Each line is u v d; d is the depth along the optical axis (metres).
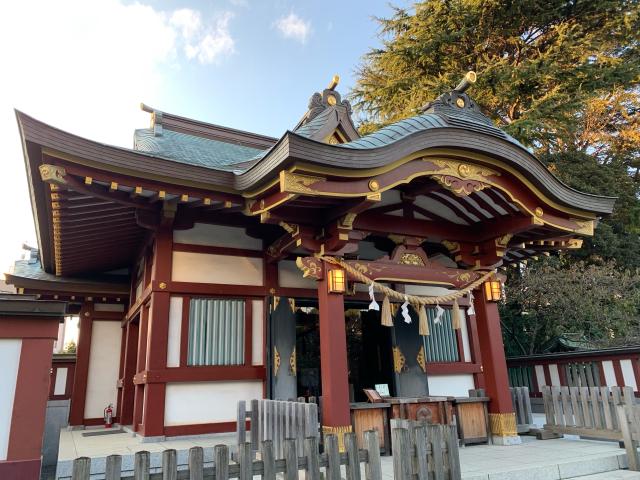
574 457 5.17
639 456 5.17
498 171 6.13
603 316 12.10
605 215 7.15
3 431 3.21
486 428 6.38
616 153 15.90
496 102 14.66
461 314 9.01
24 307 3.41
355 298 7.71
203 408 6.46
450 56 15.59
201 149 9.44
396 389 7.57
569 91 14.03
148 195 5.90
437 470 3.39
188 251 6.87
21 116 4.51
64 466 4.62
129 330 9.48
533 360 11.38
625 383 9.46
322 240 5.87
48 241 7.93
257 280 7.26
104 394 10.11
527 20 14.66
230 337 6.88
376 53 17.08
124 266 10.35
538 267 13.51
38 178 5.40
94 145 5.02
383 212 6.60
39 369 3.40
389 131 5.60
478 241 7.18
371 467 3.18
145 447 5.60
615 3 13.79
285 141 4.63
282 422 4.76
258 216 7.13
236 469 2.89
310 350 13.40
